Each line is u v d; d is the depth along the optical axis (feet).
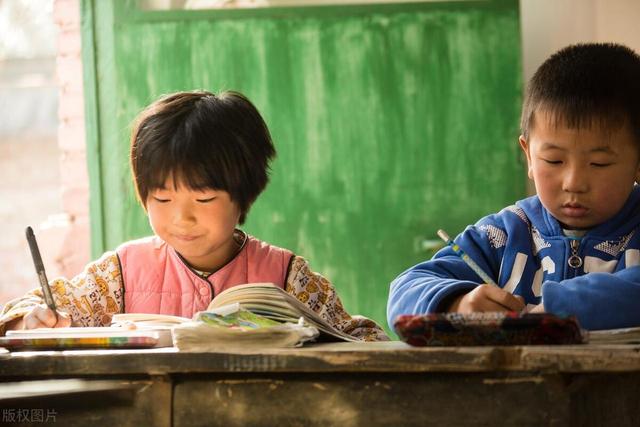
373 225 16.24
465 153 16.22
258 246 9.21
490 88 16.20
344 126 16.22
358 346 6.53
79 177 17.51
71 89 17.52
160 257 9.08
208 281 8.89
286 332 6.33
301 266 9.16
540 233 8.11
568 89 7.43
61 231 17.44
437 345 6.22
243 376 6.17
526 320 6.08
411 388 6.02
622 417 6.47
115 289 8.99
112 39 16.20
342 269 16.25
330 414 6.08
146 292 8.95
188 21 16.19
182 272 8.95
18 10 30.91
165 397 6.20
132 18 16.19
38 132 36.50
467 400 5.97
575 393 6.16
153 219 8.49
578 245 7.93
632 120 7.47
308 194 16.21
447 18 16.19
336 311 9.18
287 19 16.17
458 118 16.21
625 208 7.95
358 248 16.24
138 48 16.19
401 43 16.17
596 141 7.38
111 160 16.17
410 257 16.21
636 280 7.13
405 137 16.21
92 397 6.28
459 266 8.00
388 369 5.92
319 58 16.17
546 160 7.57
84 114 16.48
